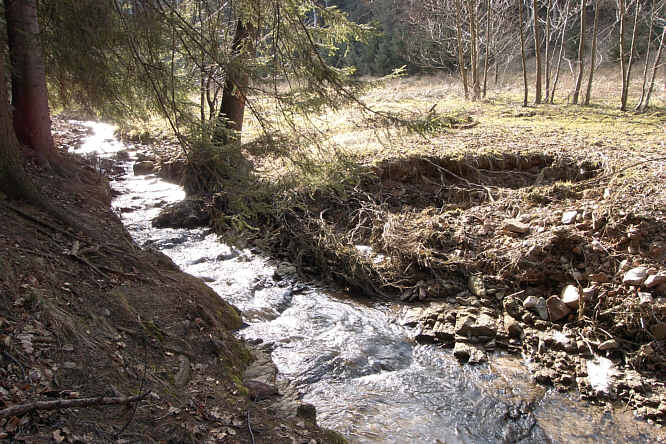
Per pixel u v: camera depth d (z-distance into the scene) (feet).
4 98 19.34
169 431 11.26
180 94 26.71
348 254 24.98
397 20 105.60
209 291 20.90
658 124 40.47
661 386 16.43
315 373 17.52
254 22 21.98
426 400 16.39
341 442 13.46
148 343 14.76
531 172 30.76
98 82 25.45
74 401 10.46
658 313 18.11
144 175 43.32
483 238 24.54
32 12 28.35
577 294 19.99
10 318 12.34
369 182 31.07
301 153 20.63
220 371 15.25
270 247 28.02
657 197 22.77
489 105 57.57
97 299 15.46
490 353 19.03
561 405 16.16
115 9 19.76
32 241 16.78
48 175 29.53
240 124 34.63
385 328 20.80
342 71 20.62
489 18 68.18
